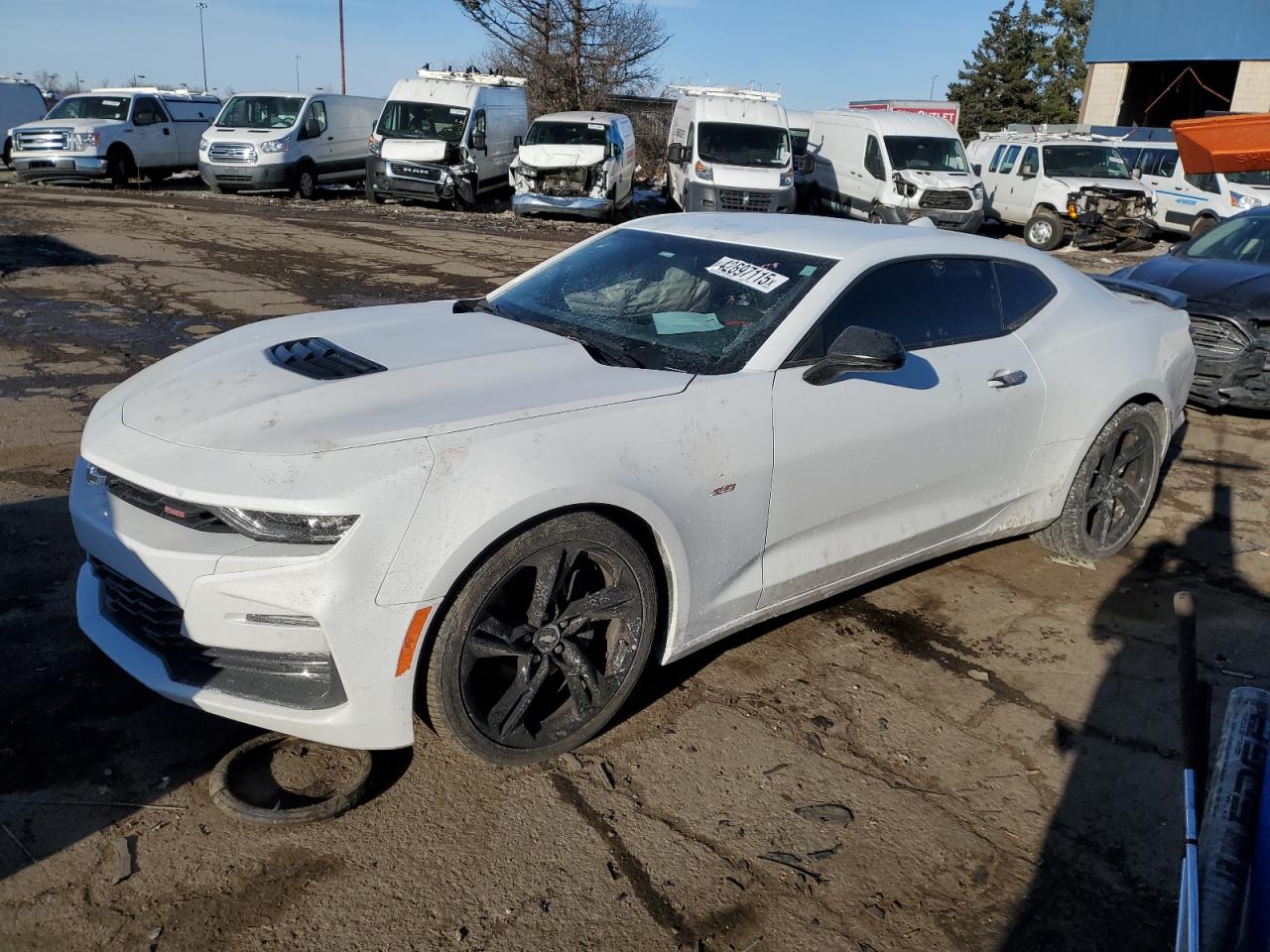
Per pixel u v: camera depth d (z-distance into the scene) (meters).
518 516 2.49
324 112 19.88
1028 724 3.24
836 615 3.89
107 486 2.68
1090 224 18.14
